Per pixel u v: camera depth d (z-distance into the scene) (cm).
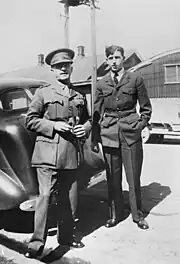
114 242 261
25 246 255
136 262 226
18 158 262
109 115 290
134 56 1280
